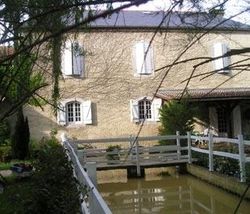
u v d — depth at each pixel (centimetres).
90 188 558
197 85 2438
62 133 2384
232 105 2423
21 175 1274
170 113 2028
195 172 1712
